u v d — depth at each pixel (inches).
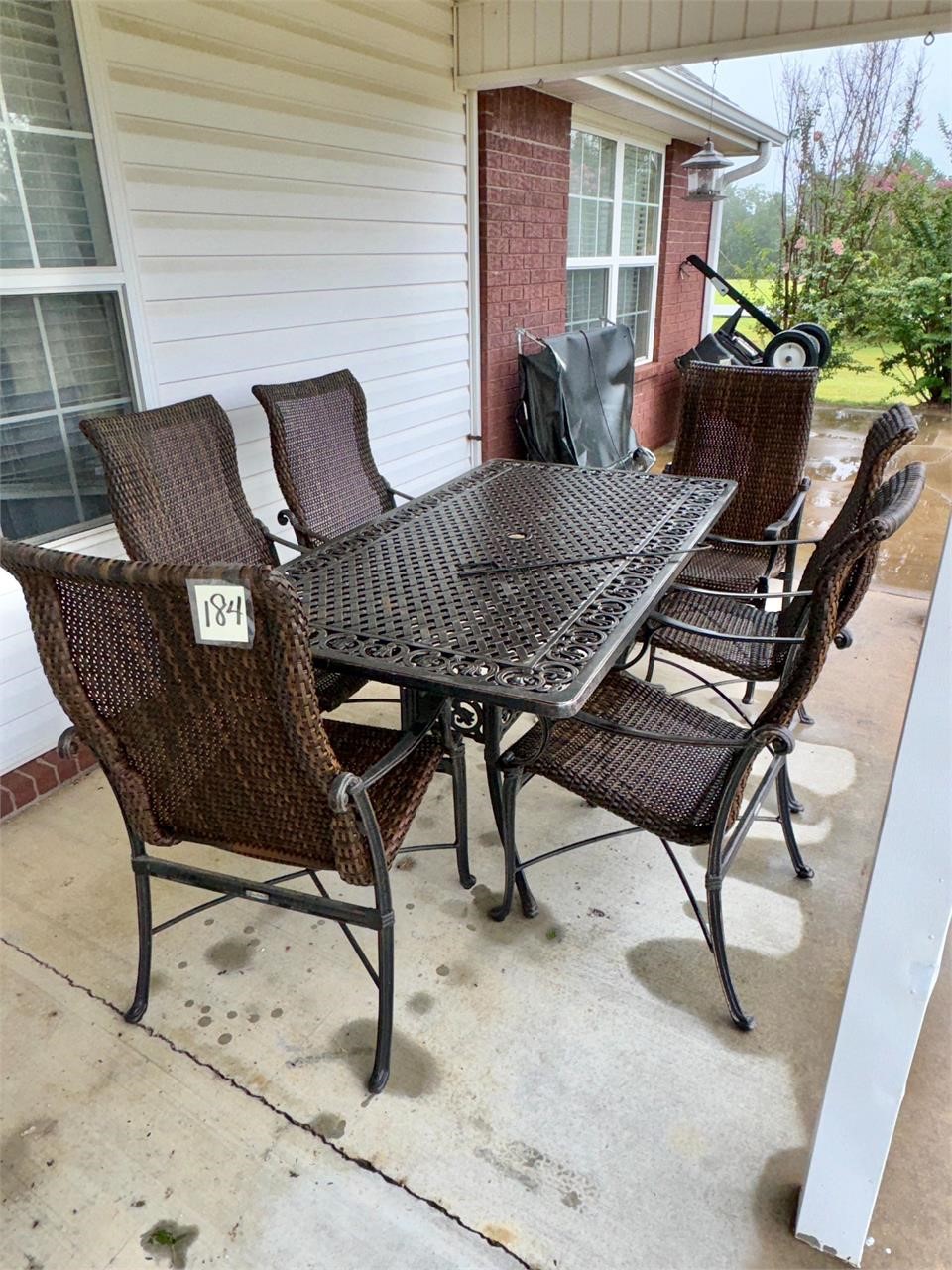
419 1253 48.8
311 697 45.4
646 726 70.9
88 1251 49.1
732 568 107.0
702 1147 54.5
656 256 247.3
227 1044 62.6
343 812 49.8
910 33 115.6
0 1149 55.1
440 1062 60.7
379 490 122.1
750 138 249.9
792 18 120.1
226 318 109.6
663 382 264.7
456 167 151.1
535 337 177.6
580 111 188.7
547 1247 48.9
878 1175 44.4
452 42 143.3
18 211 84.0
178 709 50.1
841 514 81.8
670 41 127.6
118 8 88.1
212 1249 49.1
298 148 115.0
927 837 37.7
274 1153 54.5
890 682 116.0
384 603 65.9
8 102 81.0
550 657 56.0
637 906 76.1
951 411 325.7
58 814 91.1
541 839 85.5
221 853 84.5
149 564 42.2
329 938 73.0
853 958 41.0
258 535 103.9
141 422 90.5
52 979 68.7
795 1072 59.6
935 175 363.6
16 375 87.4
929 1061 60.9
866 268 368.5
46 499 92.7
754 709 111.0
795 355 234.7
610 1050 61.6
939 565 34.4
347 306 130.9
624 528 83.2
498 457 181.6
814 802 90.6
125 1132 56.0
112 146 90.3
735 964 69.1
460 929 73.6
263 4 105.0
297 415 108.9
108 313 95.0
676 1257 48.3
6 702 89.7
